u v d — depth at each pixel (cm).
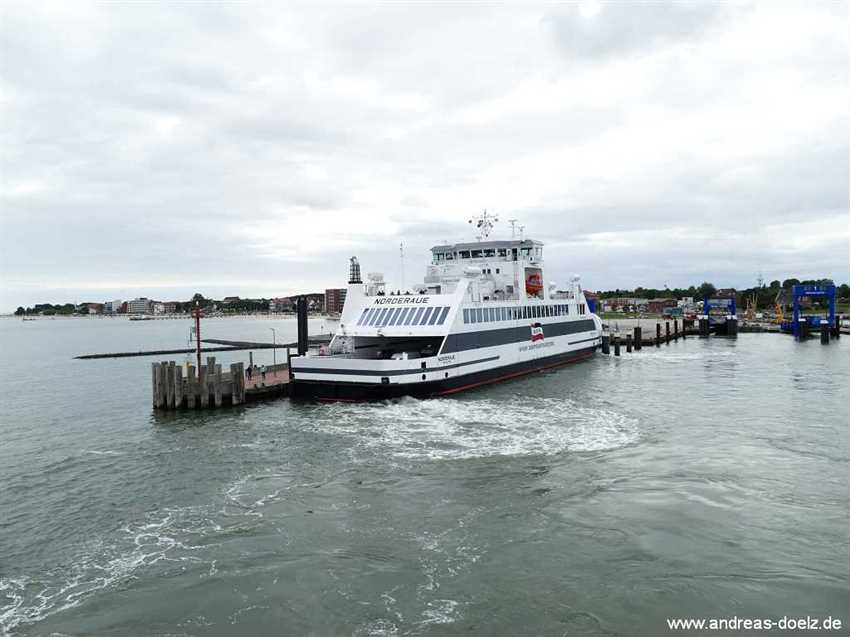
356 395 3941
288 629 1434
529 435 3125
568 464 2620
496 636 1383
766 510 2080
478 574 1666
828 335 9081
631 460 2675
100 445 3212
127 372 7225
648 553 1764
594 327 7369
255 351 10906
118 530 2036
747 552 1766
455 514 2086
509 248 5681
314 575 1678
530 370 5509
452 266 5706
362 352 4678
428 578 1650
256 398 4191
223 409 4000
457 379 4325
